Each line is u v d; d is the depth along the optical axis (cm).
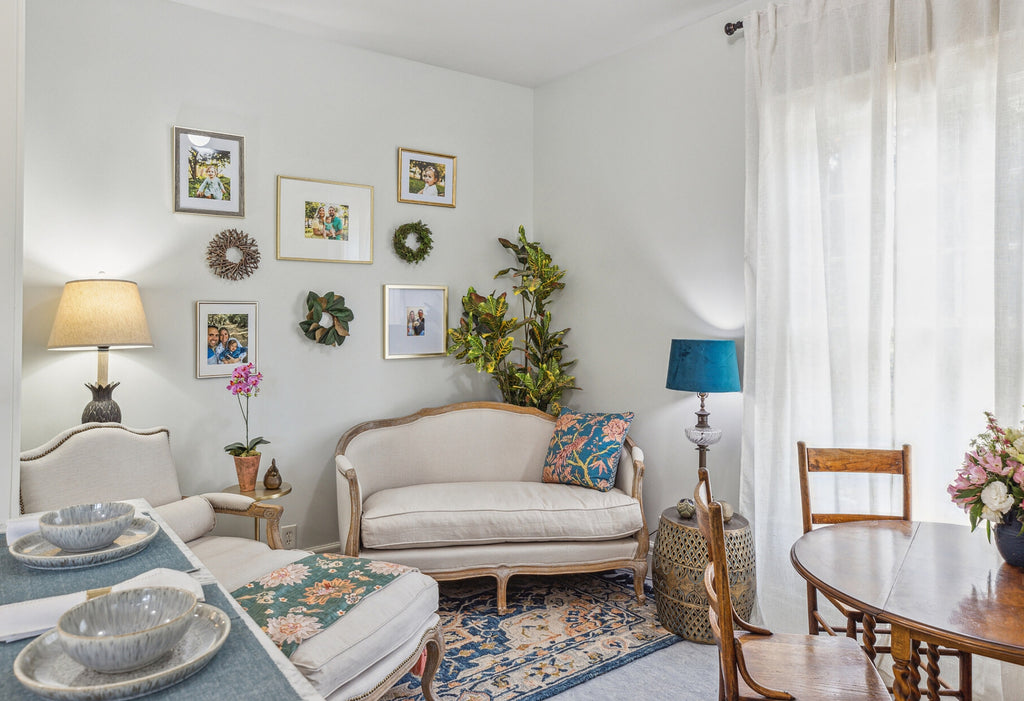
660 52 357
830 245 268
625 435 347
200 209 321
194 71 319
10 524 148
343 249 365
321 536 363
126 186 302
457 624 293
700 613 273
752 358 300
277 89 344
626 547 318
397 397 389
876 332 255
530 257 411
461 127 410
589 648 270
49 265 284
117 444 258
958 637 133
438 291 403
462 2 316
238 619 106
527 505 313
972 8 230
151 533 149
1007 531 168
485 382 424
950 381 234
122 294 275
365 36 355
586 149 403
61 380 287
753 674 166
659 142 358
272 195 343
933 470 243
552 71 409
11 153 204
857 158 263
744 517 296
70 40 288
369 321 378
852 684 161
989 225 229
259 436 342
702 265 336
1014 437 171
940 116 236
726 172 324
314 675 170
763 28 295
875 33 253
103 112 296
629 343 377
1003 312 219
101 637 89
